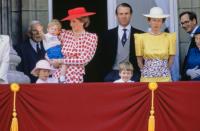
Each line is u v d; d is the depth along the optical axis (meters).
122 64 23.69
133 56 24.92
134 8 26.97
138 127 22.62
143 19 26.94
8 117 22.67
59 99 22.70
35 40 25.12
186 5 26.67
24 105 22.70
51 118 22.69
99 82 23.97
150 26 24.70
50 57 24.30
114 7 26.97
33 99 22.70
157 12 24.30
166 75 24.17
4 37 23.55
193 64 24.86
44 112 22.69
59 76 24.00
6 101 22.67
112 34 25.08
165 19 25.56
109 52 25.08
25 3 26.62
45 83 22.91
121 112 22.64
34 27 25.03
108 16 26.94
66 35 24.22
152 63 24.16
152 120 22.56
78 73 24.00
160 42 24.27
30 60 25.17
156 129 22.59
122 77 23.69
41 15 26.77
